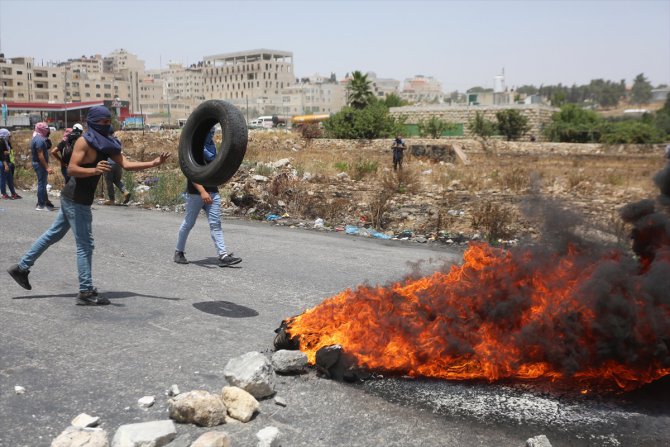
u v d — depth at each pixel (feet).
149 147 106.52
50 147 39.99
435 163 95.25
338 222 38.34
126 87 636.89
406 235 34.09
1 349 13.41
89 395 11.18
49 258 23.77
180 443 9.42
